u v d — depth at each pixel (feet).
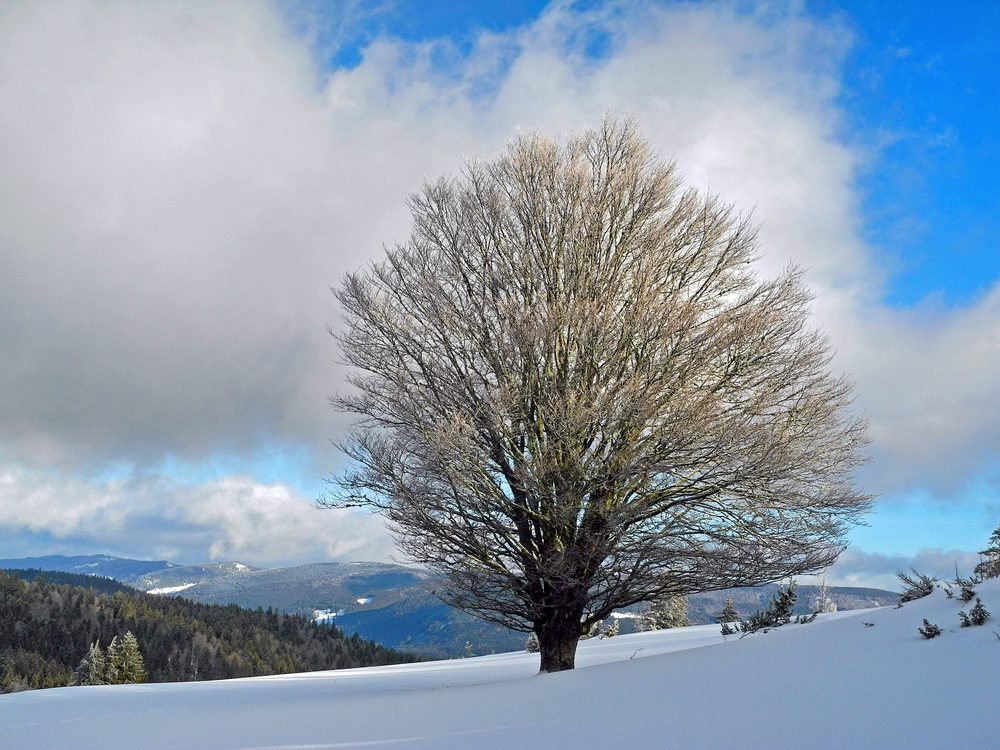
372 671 71.87
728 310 39.81
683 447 35.60
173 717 30.22
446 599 41.47
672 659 29.09
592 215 42.73
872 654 22.52
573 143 46.42
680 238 42.78
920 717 15.19
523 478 36.55
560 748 16.98
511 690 28.27
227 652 408.67
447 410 39.04
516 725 20.45
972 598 26.35
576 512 36.83
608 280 41.78
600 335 38.37
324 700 33.45
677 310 37.60
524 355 38.50
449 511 38.65
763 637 30.45
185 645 410.11
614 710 20.62
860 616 31.04
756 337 37.91
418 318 42.09
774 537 37.40
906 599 34.42
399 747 19.16
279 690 45.91
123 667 276.21
